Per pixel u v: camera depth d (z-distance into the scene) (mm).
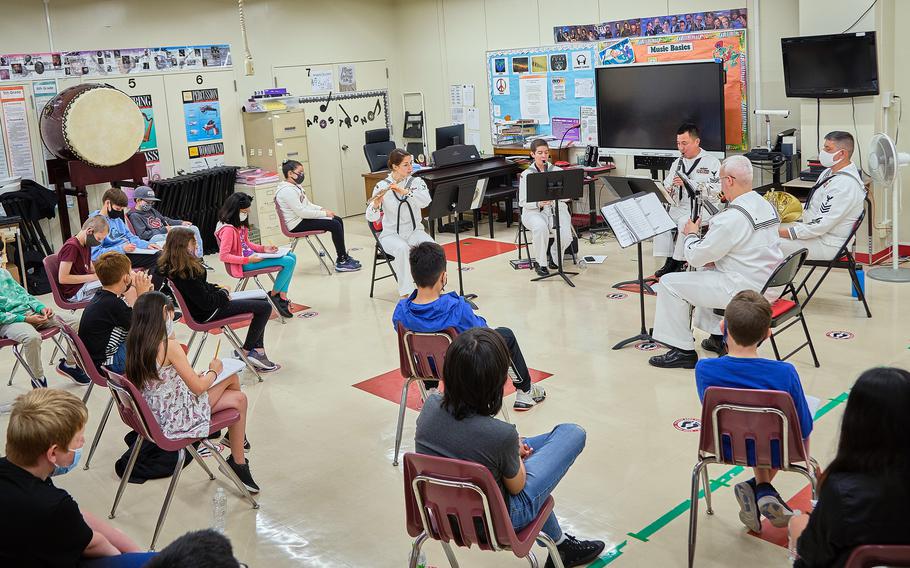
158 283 6730
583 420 4715
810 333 5816
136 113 8883
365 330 6672
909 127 7242
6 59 8836
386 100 11992
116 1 9516
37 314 5504
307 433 4828
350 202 11781
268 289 8055
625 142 9055
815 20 7191
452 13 11195
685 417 4656
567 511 3758
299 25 10992
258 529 3814
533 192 7211
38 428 2615
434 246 4219
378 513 3895
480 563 3424
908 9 6996
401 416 4469
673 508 3736
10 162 9000
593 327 6305
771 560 3301
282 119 10469
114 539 2938
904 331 5746
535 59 10367
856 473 2176
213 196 9945
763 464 3139
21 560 2555
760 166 8094
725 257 5074
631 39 9367
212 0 10227
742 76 8500
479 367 2680
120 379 3607
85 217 9008
